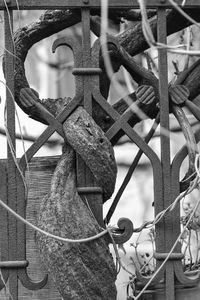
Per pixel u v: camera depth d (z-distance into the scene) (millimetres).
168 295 4375
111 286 4301
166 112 4434
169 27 4887
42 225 4266
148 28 3879
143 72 4539
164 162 4414
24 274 4328
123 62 4570
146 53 5465
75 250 4219
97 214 4387
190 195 6625
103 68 4680
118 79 8008
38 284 4328
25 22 8602
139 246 6480
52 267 4230
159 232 4406
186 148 4418
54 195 4312
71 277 4211
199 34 6082
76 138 4320
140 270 4699
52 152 8844
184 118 4461
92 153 4301
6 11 4406
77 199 4336
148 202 10781
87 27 4430
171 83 4707
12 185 4359
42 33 4766
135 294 4574
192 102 4691
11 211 4086
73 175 4402
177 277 4375
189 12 4734
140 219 10852
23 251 4340
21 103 4480
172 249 4254
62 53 10367
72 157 4430
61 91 11172
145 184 10812
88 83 4418
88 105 4406
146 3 4430
